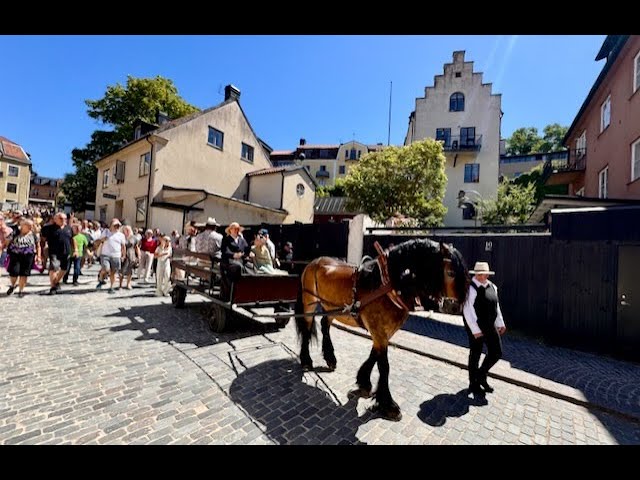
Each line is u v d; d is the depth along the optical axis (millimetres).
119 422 2645
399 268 2895
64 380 3303
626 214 5246
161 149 16766
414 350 5117
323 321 4113
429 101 27953
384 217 20703
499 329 3756
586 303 5594
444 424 2971
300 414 2977
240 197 21500
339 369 4164
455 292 2703
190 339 4855
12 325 4930
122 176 19047
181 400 3070
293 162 48812
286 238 11953
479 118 26797
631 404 3496
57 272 7430
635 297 5117
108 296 7660
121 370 3623
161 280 8219
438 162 20359
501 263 6816
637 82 9859
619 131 10898
